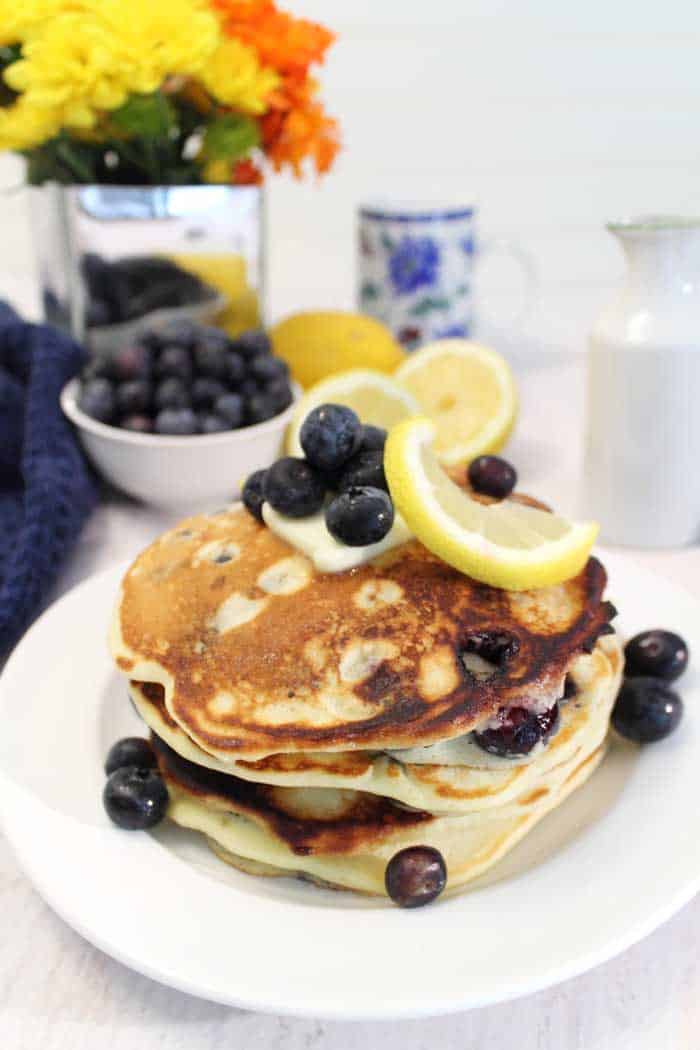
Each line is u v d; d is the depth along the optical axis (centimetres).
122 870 37
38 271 68
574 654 39
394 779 38
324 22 99
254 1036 36
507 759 39
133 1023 36
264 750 37
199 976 34
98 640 46
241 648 39
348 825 39
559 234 108
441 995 33
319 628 39
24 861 37
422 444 41
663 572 55
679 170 105
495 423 62
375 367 64
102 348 63
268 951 35
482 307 104
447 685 38
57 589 54
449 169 106
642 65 100
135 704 41
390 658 38
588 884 36
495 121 103
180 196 61
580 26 99
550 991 37
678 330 53
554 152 105
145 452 56
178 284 62
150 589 42
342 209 107
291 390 59
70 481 55
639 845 38
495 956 34
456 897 37
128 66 54
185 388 58
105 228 61
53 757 41
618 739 43
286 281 110
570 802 41
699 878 36
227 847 39
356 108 103
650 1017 36
